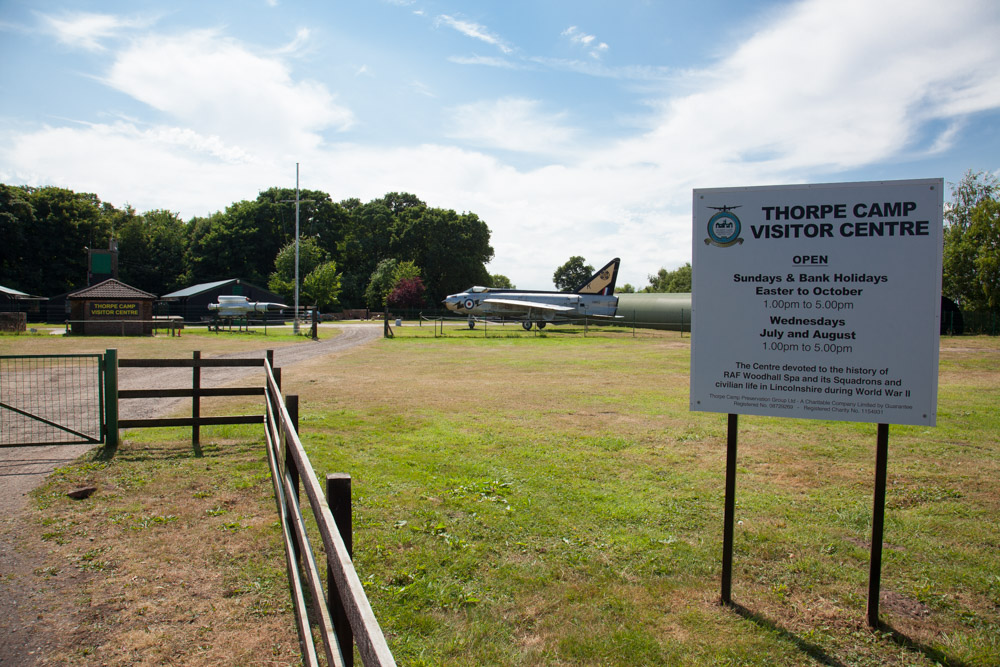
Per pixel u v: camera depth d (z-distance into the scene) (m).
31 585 4.04
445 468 7.12
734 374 4.34
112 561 4.43
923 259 3.85
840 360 4.05
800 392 4.17
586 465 7.41
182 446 7.88
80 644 3.37
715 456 7.97
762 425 9.98
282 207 81.94
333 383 14.91
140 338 31.25
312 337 33.62
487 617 3.87
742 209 4.27
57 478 6.37
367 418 10.20
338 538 2.07
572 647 3.55
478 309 47.06
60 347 23.95
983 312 43.78
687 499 6.22
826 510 5.95
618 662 3.43
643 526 5.47
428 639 3.60
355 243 88.75
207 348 25.12
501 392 13.55
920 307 3.87
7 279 62.44
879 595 4.19
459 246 89.06
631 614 3.97
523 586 4.30
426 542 4.97
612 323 51.97
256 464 7.03
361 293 84.19
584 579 4.44
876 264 3.95
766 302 4.23
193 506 5.61
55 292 66.00
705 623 3.88
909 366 3.89
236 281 60.88
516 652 3.48
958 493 6.48
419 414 10.65
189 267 80.50
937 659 3.52
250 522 5.23
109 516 5.32
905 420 3.90
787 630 3.82
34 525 5.08
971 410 11.66
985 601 4.21
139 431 8.80
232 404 11.38
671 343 31.34
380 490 6.22
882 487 3.90
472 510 5.72
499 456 7.76
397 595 4.09
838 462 7.74
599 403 12.11
